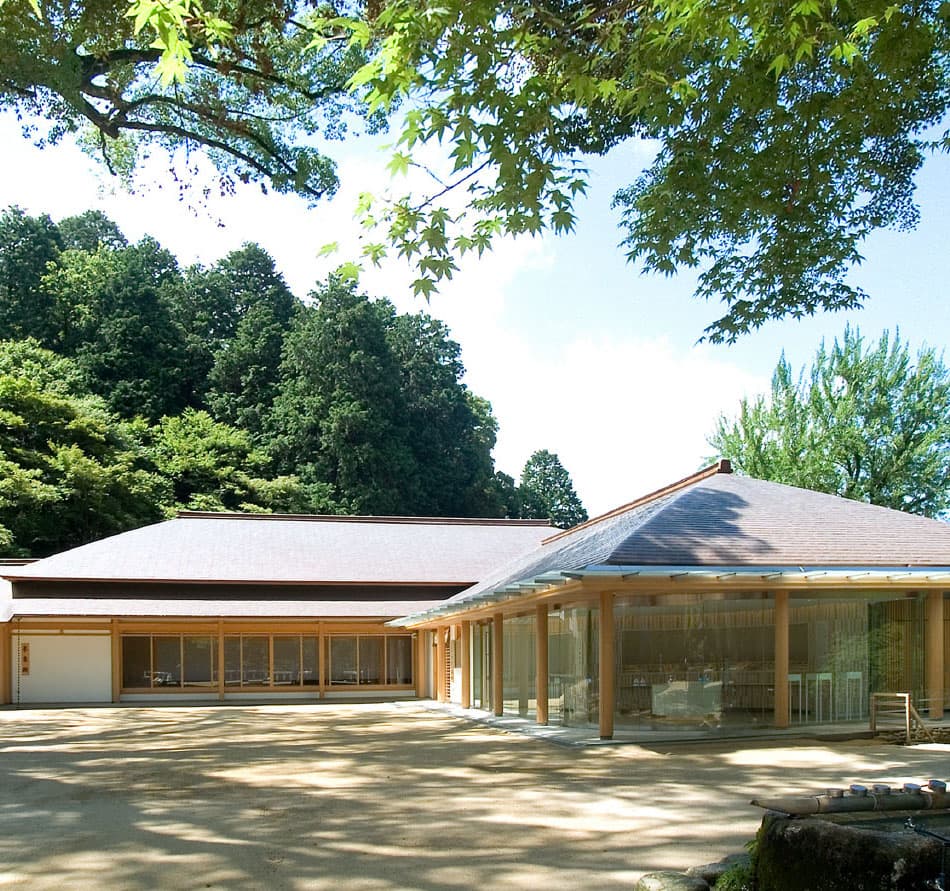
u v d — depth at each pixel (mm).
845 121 9914
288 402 50812
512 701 20953
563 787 10383
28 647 27453
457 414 55406
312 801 9812
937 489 33781
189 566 29828
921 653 16203
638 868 6703
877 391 34750
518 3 7863
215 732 18359
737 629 15688
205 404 53875
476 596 18781
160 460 44219
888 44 8242
